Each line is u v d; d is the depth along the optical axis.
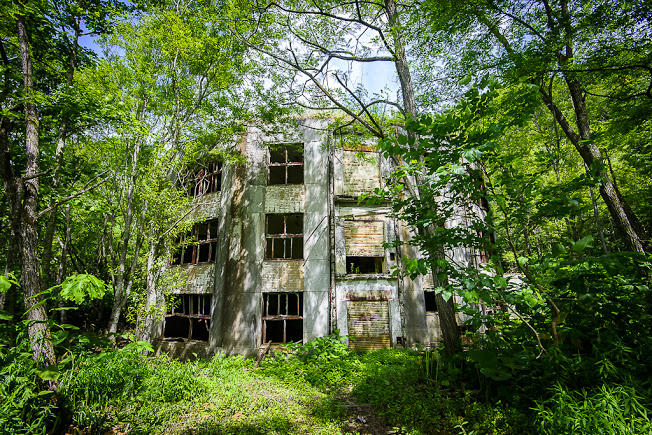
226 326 11.19
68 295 3.88
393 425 5.05
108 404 4.90
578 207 3.65
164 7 9.91
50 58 8.80
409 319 11.58
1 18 6.58
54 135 10.80
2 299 7.80
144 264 10.98
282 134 13.11
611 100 8.57
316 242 12.05
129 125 7.41
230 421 5.05
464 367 5.91
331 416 5.43
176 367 6.42
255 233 12.06
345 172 12.78
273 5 9.00
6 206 9.84
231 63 10.39
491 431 4.25
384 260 12.16
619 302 4.00
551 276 4.36
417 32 7.57
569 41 6.87
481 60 7.80
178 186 14.05
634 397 3.10
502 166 3.77
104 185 13.24
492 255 3.98
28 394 3.77
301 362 9.01
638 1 6.15
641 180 14.38
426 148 3.62
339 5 8.79
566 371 4.05
